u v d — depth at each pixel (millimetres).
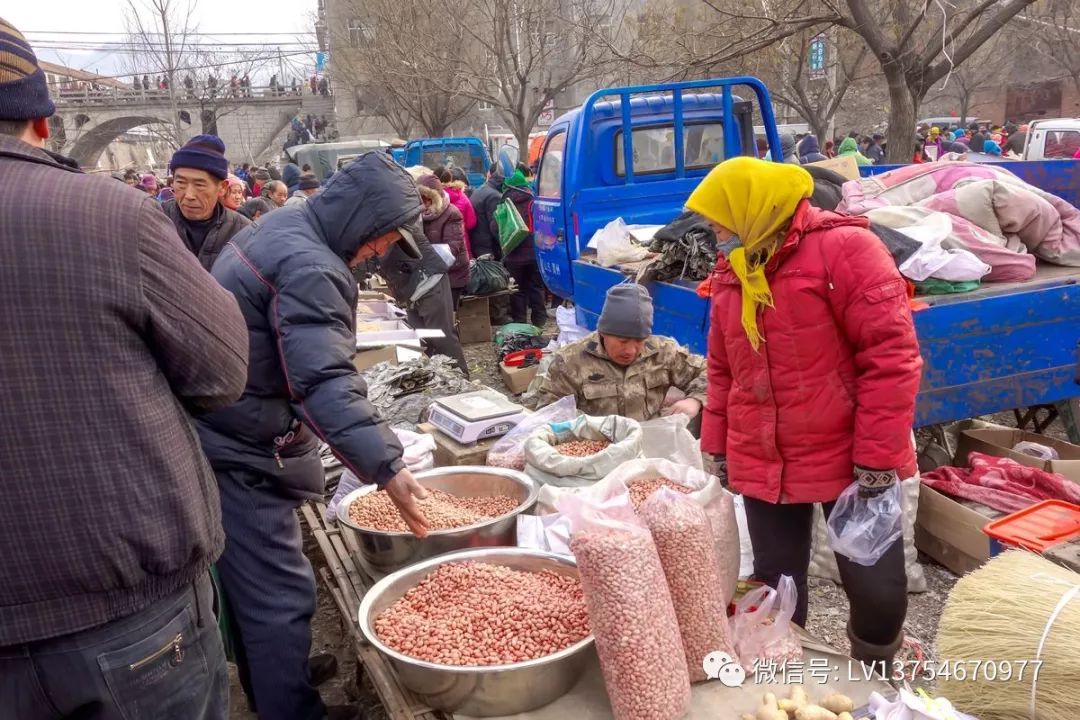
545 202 7199
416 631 2164
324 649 3496
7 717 1514
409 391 4684
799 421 2311
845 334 2258
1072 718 1899
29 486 1413
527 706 2008
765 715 1867
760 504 2512
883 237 3754
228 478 2402
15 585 1437
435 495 3055
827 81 16906
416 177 7973
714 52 10031
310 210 2377
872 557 2240
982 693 2070
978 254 3932
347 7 26547
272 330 2287
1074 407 4156
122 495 1478
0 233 1376
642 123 6465
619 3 18578
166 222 1586
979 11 8180
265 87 43062
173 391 1639
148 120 41031
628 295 3383
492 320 9773
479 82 19734
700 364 3586
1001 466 3709
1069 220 4316
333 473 3828
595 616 1901
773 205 2172
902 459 2184
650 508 2084
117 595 1508
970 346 3668
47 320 1400
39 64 1541
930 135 18391
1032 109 38062
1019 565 2197
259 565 2451
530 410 3869
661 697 1856
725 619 2115
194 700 1683
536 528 2725
